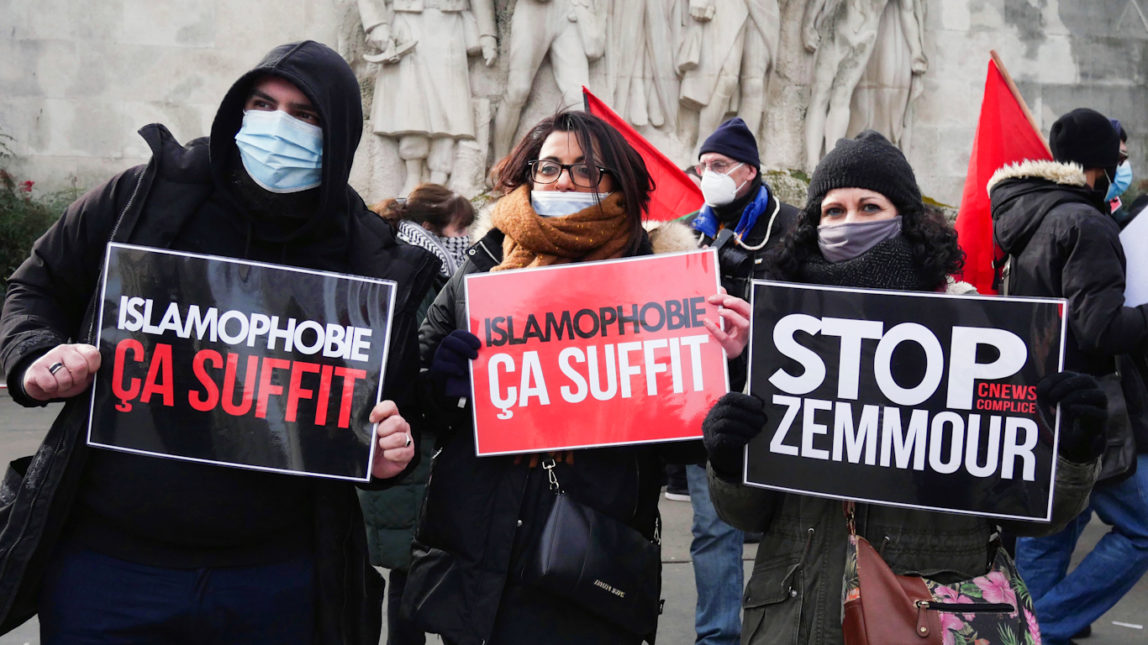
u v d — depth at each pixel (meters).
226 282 2.27
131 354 2.21
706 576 3.94
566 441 2.68
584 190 2.80
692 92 11.25
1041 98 12.82
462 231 5.14
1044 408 2.26
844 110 11.88
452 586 2.65
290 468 2.25
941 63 12.59
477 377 2.71
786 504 2.46
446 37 10.87
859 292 2.39
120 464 2.20
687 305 2.72
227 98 2.24
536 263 2.81
